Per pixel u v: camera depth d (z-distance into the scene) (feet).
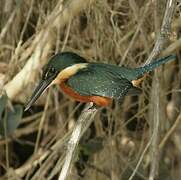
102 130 41.55
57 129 43.14
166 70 43.06
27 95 41.09
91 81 32.22
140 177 39.55
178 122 43.55
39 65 40.34
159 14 36.29
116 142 42.63
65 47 40.75
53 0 39.99
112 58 40.29
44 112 40.91
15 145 45.80
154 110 33.91
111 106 41.86
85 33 40.57
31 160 41.52
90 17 39.55
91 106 33.27
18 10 40.86
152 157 33.65
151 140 33.65
